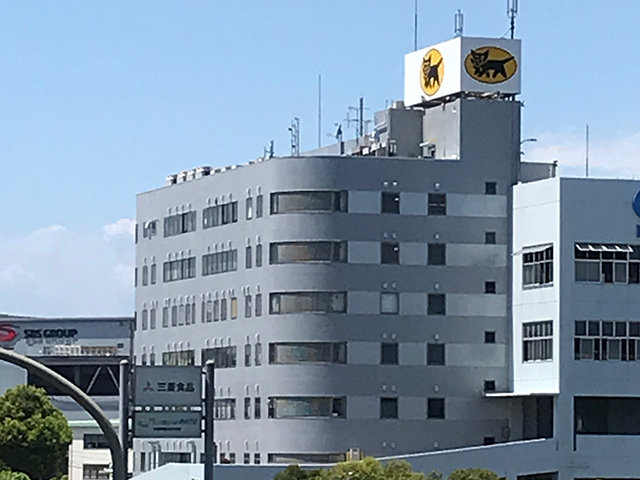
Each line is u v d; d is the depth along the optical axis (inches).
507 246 5078.7
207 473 2716.5
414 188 5044.3
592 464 4776.1
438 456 4653.1
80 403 1765.5
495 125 5103.3
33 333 7819.9
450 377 5039.4
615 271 4827.8
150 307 5905.5
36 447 5639.8
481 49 5128.0
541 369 4864.7
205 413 2731.3
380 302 5019.7
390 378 5007.4
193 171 5797.2
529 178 5265.8
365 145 5492.1
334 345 5000.0
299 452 4987.7
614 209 4845.0
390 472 4340.6
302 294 5022.1
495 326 5064.0
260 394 5113.2
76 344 7755.9
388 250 5029.5
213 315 5447.8
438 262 5054.1
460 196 5064.0
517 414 5068.9
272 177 5088.6
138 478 4926.2
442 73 5172.2
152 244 5890.8
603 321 4810.5
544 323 4864.7
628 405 4837.6
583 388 4783.5
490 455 4699.8
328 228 5012.3
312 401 5002.5
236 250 5310.0
